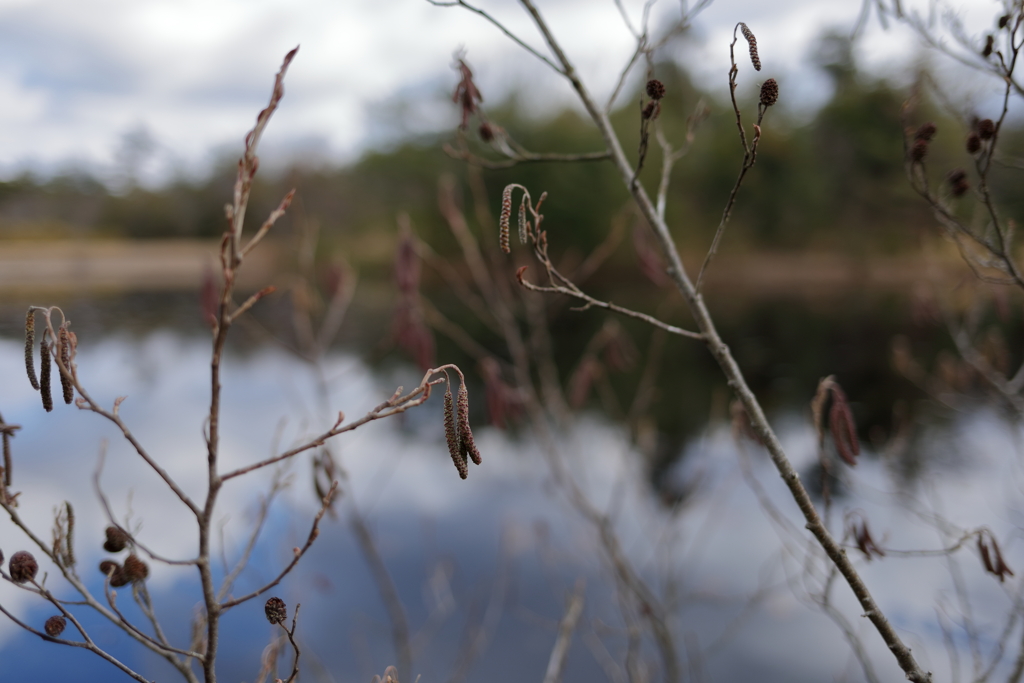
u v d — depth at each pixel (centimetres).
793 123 2227
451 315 1487
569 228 1941
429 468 686
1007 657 350
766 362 1070
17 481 519
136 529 125
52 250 1061
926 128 189
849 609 428
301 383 916
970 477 533
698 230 2262
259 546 464
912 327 1198
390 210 2333
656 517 532
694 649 409
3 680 321
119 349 973
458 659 410
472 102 218
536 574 496
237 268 100
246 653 382
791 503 564
